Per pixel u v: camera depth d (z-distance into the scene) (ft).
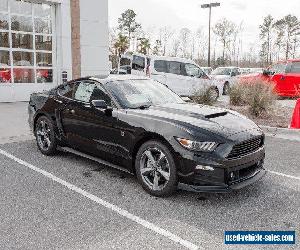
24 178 16.96
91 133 17.60
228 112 16.79
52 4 45.19
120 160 16.39
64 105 19.20
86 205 14.02
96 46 49.42
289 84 53.16
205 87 39.22
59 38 45.96
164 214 13.33
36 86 44.73
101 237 11.60
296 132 27.86
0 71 41.24
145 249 10.92
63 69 46.55
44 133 20.81
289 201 14.64
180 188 14.11
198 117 15.24
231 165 13.64
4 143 23.52
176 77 47.62
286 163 20.06
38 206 13.85
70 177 17.17
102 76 19.10
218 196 15.03
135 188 15.85
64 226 12.30
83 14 47.47
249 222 12.78
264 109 34.60
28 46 43.70
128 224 12.51
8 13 41.52
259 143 15.52
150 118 15.15
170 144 13.99
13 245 11.07
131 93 17.61
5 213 13.21
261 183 16.69
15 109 36.70
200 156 13.52
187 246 11.14
